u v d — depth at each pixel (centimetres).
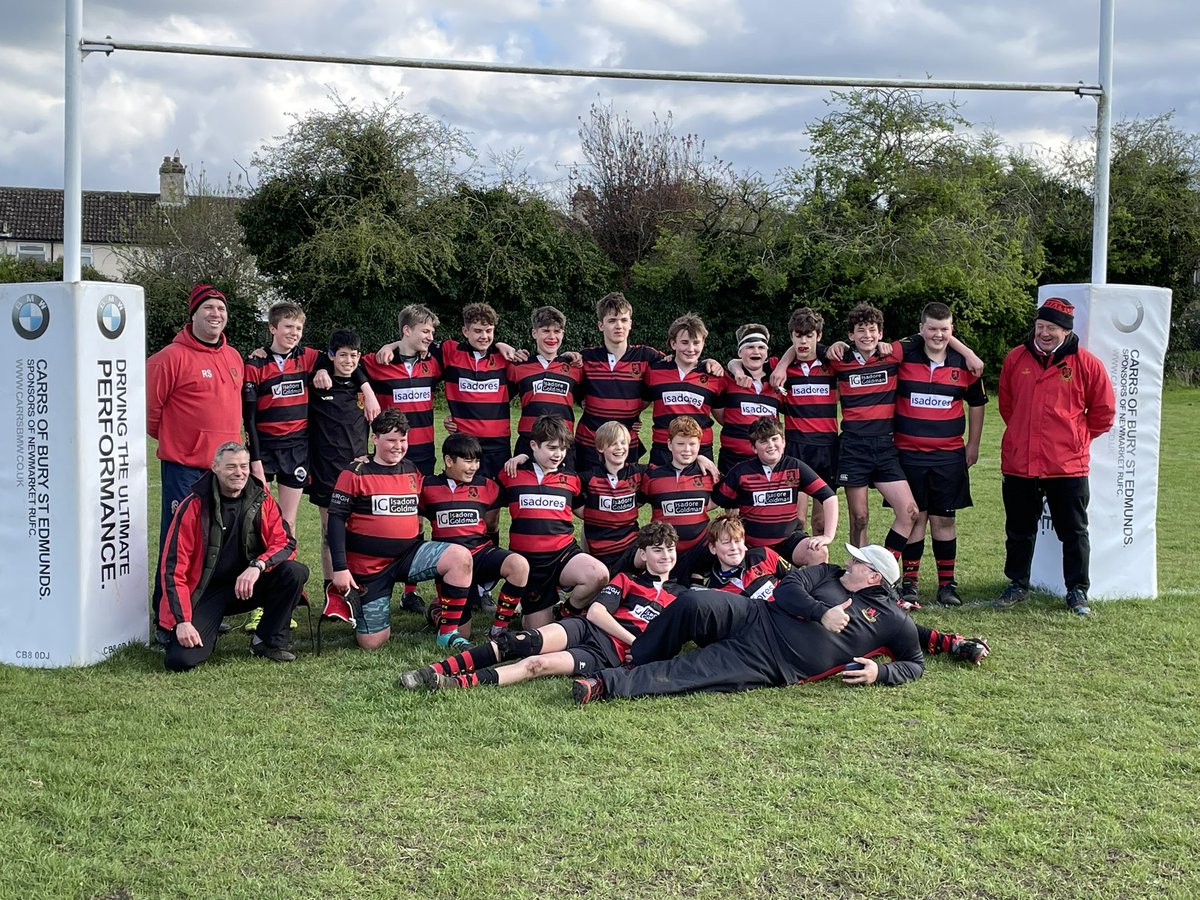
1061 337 634
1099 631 600
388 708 467
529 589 604
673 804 367
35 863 326
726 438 700
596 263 2617
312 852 334
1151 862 329
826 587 519
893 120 2436
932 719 454
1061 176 2970
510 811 361
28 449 546
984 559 821
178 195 3909
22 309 541
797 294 2541
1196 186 2933
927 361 677
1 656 555
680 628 507
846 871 322
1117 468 680
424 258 2333
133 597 583
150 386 593
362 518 578
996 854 332
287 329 666
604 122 3306
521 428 708
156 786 384
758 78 640
